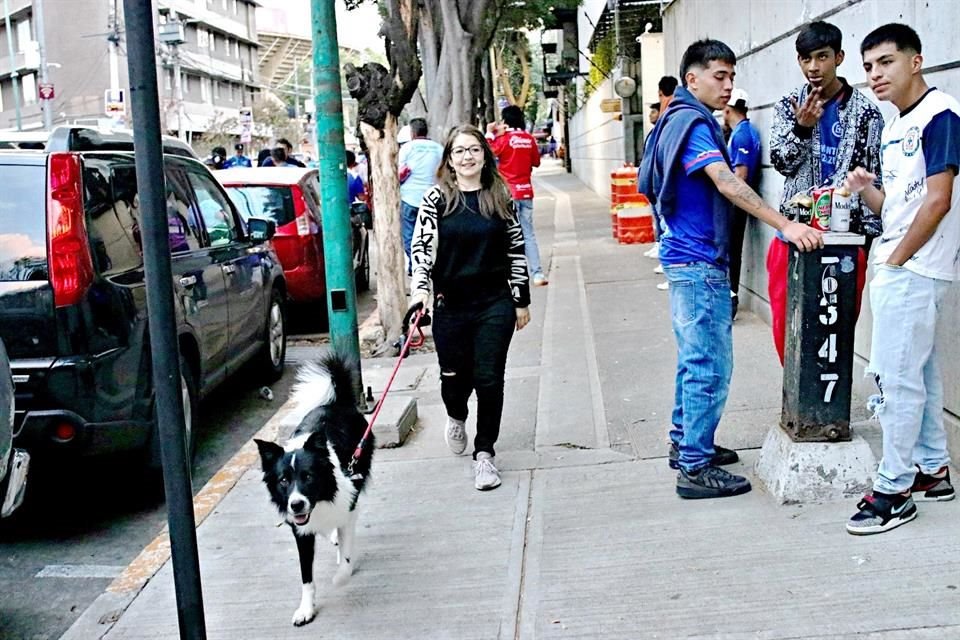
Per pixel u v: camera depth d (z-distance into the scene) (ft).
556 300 35.76
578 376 24.79
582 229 61.82
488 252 17.24
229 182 35.68
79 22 180.55
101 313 17.02
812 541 14.03
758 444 18.24
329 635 12.94
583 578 13.74
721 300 15.71
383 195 29.30
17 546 17.37
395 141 29.35
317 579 14.61
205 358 21.83
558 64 85.61
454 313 17.63
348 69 28.89
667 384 23.21
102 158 18.72
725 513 15.33
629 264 43.52
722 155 15.21
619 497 16.49
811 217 15.39
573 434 20.15
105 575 16.11
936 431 14.67
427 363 27.78
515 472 18.26
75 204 16.90
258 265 27.02
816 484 15.28
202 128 196.44
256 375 28.35
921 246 13.26
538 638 12.30
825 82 16.96
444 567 14.56
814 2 22.47
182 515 10.21
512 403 22.93
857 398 20.24
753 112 28.53
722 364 15.87
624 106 69.51
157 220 9.59
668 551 14.23
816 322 15.17
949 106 13.07
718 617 12.29
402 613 13.34
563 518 15.87
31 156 17.12
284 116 242.17
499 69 122.42
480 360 17.51
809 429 15.46
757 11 27.50
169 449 10.04
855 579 12.85
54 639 14.03
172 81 181.16
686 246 15.60
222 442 23.22
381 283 29.66
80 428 16.53
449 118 44.55
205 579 14.85
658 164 15.80
